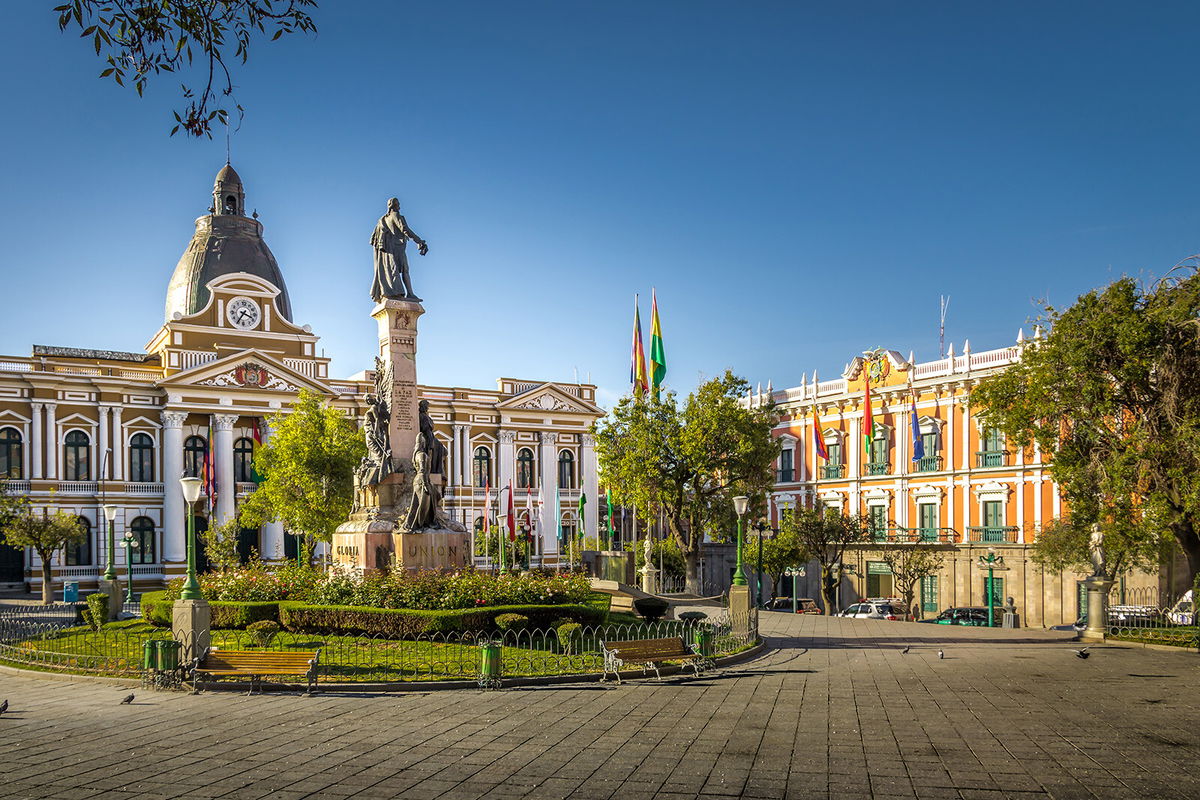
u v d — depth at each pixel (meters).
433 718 17.14
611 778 13.25
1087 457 32.91
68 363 63.97
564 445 81.94
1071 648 28.27
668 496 51.41
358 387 73.19
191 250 72.62
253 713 17.53
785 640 30.31
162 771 13.50
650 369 51.78
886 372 59.06
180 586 29.81
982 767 13.84
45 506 60.75
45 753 14.51
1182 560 43.62
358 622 26.02
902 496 57.53
